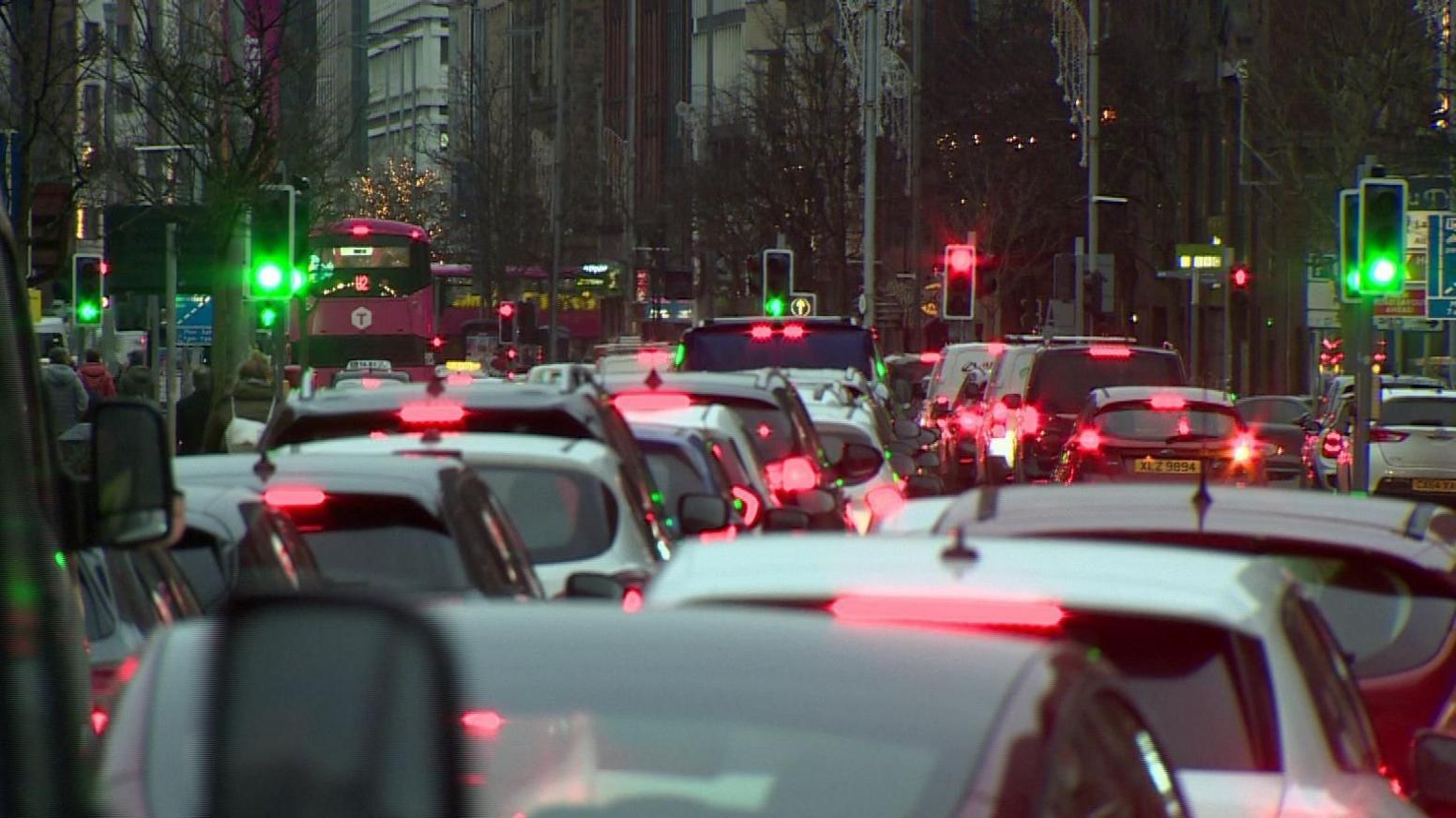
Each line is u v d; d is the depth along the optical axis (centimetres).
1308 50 18225
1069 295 16300
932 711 1154
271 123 10619
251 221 10206
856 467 5969
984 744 1133
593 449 3338
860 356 9081
